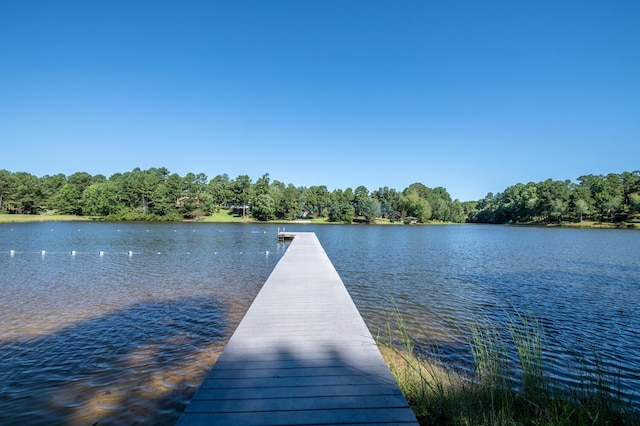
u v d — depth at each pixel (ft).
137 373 20.72
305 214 301.84
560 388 17.37
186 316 31.81
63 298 37.83
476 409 14.96
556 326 30.45
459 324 30.71
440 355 23.49
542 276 54.34
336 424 10.12
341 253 83.30
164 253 76.28
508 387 16.90
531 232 181.78
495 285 47.37
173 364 21.97
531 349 21.26
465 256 79.00
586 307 36.65
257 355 15.03
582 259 74.84
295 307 22.74
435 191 389.39
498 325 30.55
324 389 12.12
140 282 46.39
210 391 11.92
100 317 31.24
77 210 230.48
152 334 27.22
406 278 51.57
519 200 285.02
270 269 57.11
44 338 26.16
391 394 11.82
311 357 14.85
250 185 273.75
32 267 57.36
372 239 128.06
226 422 10.12
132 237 114.01
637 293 43.01
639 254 83.61
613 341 26.91
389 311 34.37
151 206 244.01
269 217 256.11
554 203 243.60
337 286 29.19
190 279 48.60
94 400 17.76
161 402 17.61
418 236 147.43
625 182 255.09
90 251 77.97
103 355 23.25
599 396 16.08
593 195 251.39
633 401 16.89
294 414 10.57
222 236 125.80
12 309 33.53
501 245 107.24
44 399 17.84
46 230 137.69
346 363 14.28
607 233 171.01
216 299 37.86
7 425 15.66
